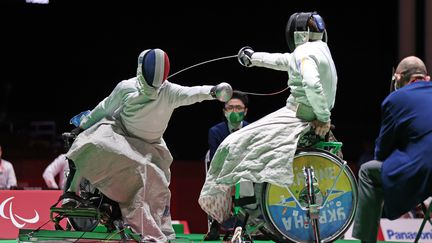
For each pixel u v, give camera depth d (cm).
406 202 546
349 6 1543
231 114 812
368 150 1262
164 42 1590
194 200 1248
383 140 569
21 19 1614
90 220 680
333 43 1548
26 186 1232
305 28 605
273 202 581
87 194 655
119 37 1603
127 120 648
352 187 589
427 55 1276
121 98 655
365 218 569
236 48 1577
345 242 826
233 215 660
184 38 1583
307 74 566
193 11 1580
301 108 586
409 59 602
